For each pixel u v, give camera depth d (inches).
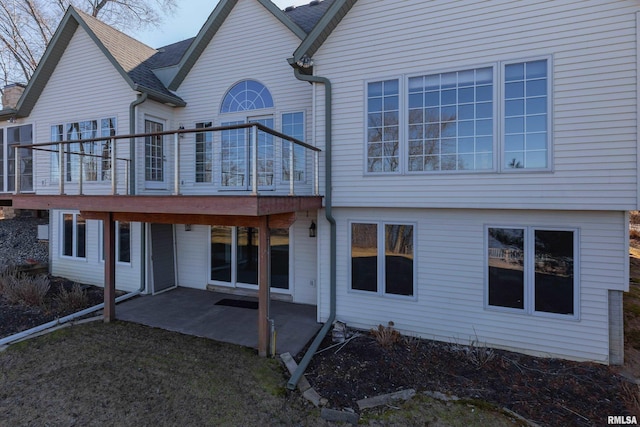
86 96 340.8
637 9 181.8
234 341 224.1
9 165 402.9
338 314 256.2
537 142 201.6
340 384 173.9
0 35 633.6
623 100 185.3
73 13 331.9
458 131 217.8
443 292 230.8
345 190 245.4
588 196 192.2
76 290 306.2
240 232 336.2
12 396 161.5
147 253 328.5
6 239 487.8
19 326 246.1
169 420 145.7
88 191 339.0
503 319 217.0
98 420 145.4
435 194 223.3
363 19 237.8
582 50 191.8
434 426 142.9
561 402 159.5
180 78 347.6
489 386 172.9
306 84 302.5
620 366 195.5
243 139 322.0
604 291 196.9
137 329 242.2
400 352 211.0
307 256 307.7
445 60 218.8
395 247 242.5
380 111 236.1
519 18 203.0
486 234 220.7
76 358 197.6
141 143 320.2
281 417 149.5
